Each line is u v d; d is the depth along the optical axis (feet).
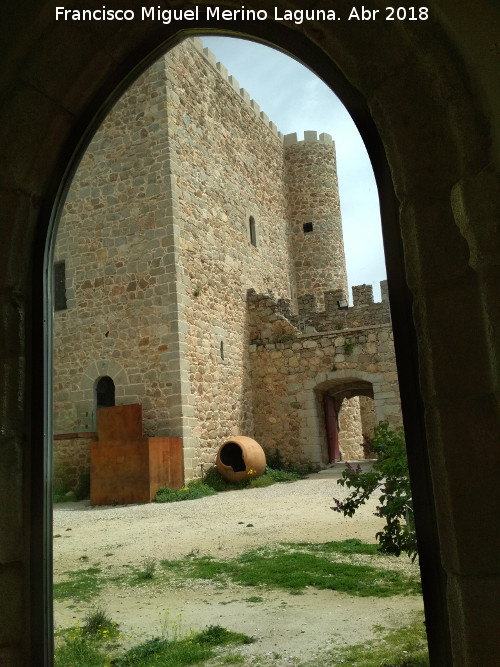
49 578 6.37
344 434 67.56
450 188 4.96
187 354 44.01
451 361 4.76
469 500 4.51
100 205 47.60
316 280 75.00
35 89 6.55
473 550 4.43
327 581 14.82
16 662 5.88
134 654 10.47
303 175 78.18
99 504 37.58
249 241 60.18
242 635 11.35
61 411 45.91
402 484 12.98
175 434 41.81
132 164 46.98
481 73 4.66
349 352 50.72
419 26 5.04
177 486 39.75
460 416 4.66
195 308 46.29
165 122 46.21
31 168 6.63
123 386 44.21
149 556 19.79
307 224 76.95
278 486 40.78
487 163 4.68
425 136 5.12
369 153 5.83
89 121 6.89
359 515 25.02
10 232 6.53
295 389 52.54
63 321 47.19
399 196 5.26
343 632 11.18
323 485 38.27
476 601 4.36
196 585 15.53
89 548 21.94
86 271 47.16
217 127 56.03
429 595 4.98
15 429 6.35
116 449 37.99
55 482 44.39
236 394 51.03
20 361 6.49
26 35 6.35
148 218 45.60
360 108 5.84
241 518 27.07
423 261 4.98
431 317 4.88
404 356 5.39
